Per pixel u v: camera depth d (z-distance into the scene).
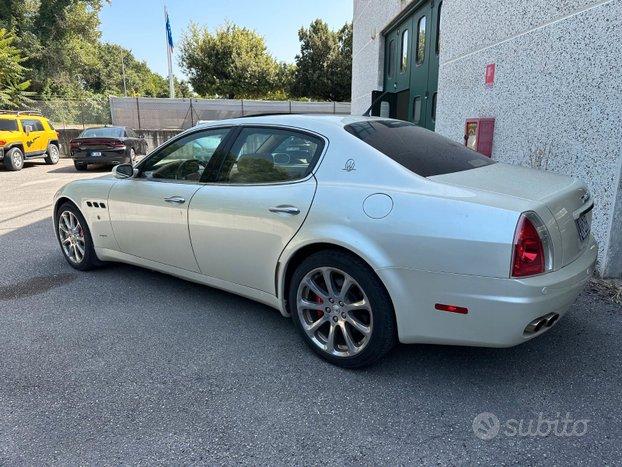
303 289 3.02
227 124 3.56
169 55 24.02
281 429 2.38
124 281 4.50
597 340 3.20
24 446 2.26
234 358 3.07
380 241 2.59
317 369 2.93
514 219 2.30
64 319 3.67
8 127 15.41
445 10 7.01
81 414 2.50
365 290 2.69
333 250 2.83
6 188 11.20
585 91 4.24
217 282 3.59
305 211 2.89
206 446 2.26
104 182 4.37
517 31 5.18
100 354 3.13
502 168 3.09
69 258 4.87
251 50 34.81
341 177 2.85
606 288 3.98
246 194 3.24
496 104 5.65
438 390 2.69
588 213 2.97
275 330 3.46
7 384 2.78
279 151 3.19
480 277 2.35
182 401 2.61
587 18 4.17
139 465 2.14
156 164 3.97
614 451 2.19
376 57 11.33
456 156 3.12
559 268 2.47
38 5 33.28
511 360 2.98
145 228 3.97
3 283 4.47
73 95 36.88
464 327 2.45
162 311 3.80
